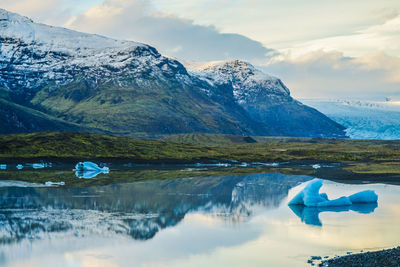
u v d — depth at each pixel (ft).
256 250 141.90
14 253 138.51
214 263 128.26
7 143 595.06
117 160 573.33
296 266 123.85
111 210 211.61
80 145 627.05
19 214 198.49
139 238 157.07
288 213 209.87
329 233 165.37
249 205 234.17
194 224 181.98
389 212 212.84
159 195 266.98
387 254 124.77
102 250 142.31
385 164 565.53
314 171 464.65
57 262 129.90
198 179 375.25
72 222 182.60
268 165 578.66
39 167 494.18
